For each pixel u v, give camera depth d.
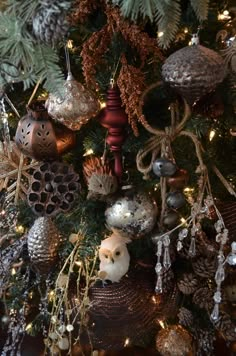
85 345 0.74
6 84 0.45
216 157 0.61
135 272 0.67
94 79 0.51
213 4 0.52
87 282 0.63
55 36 0.38
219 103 0.53
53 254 0.59
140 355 0.76
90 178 0.55
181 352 0.66
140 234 0.56
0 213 0.64
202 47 0.45
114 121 0.52
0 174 0.60
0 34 0.41
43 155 0.53
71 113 0.48
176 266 0.67
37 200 0.55
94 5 0.49
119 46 0.50
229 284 0.67
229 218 0.61
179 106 0.55
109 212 0.56
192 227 0.58
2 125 0.60
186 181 0.56
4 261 0.64
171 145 0.57
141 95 0.50
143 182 0.60
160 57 0.49
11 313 0.71
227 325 0.65
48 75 0.42
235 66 0.48
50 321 0.68
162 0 0.40
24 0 0.39
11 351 0.70
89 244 0.64
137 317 0.65
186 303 0.69
